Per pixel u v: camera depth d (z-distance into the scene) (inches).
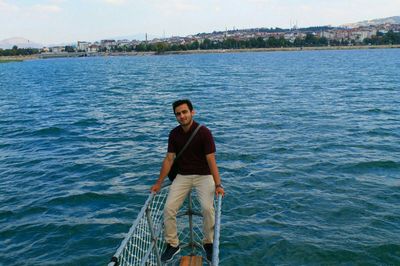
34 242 396.2
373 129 848.3
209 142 219.3
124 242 159.8
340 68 3289.9
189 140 219.8
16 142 832.9
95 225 426.9
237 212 443.5
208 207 221.6
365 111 1091.3
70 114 1203.9
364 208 442.3
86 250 377.7
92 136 867.4
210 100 1455.5
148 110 1236.5
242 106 1266.0
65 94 1841.8
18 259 366.9
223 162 635.5
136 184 550.6
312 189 505.0
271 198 479.5
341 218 420.5
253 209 450.3
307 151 682.2
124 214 453.7
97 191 526.6
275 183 530.6
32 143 819.4
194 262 233.1
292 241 374.6
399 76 2321.6
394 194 480.7
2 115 1232.2
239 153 683.4
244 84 2108.8
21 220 446.3
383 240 371.9
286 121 969.5
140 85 2218.3
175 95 1660.9
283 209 447.5
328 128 869.8
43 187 550.6
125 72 3629.4
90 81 2672.2
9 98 1742.1
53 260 362.9
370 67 3289.9
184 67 4197.8
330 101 1327.5
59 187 548.1
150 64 5236.2
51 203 491.8
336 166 593.9
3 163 676.1
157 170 607.8
